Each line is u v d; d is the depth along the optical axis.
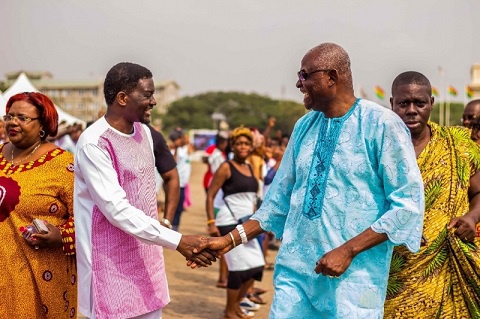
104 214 3.79
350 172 3.50
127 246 3.90
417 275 4.14
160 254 4.11
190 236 3.92
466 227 4.05
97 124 3.91
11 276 4.15
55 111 4.34
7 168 4.22
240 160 7.32
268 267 10.13
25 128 4.18
